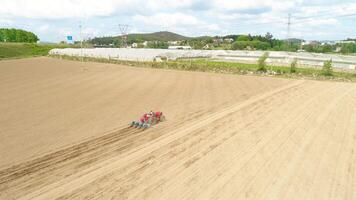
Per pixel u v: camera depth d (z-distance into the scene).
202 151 15.98
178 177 13.05
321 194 11.77
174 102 28.33
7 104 26.89
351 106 26.92
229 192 11.80
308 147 16.72
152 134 19.02
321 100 29.09
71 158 15.27
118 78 44.19
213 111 24.64
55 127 20.39
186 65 61.34
